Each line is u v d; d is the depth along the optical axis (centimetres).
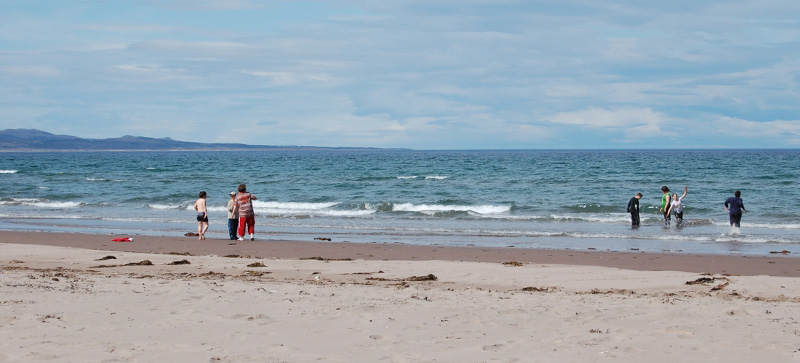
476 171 6662
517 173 6125
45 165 9706
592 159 11025
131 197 3575
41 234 1998
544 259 1466
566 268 1261
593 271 1218
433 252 1598
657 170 6444
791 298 913
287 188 4238
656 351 602
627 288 1024
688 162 8894
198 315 742
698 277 1144
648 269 1319
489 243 1838
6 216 2714
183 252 1603
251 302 825
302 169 7538
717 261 1425
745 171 6053
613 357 584
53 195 3703
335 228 2272
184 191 4019
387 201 3309
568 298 891
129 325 689
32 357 565
